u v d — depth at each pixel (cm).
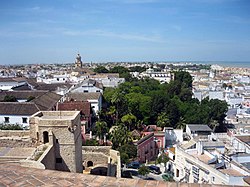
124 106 6644
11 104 4722
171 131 6038
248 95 9944
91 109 6178
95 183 523
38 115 2233
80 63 16688
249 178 2733
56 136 2036
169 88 9656
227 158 3369
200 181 3341
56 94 6362
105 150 3180
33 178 546
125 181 528
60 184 519
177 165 4066
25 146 2145
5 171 584
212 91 10238
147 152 5428
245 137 4547
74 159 2067
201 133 6178
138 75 15375
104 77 11469
